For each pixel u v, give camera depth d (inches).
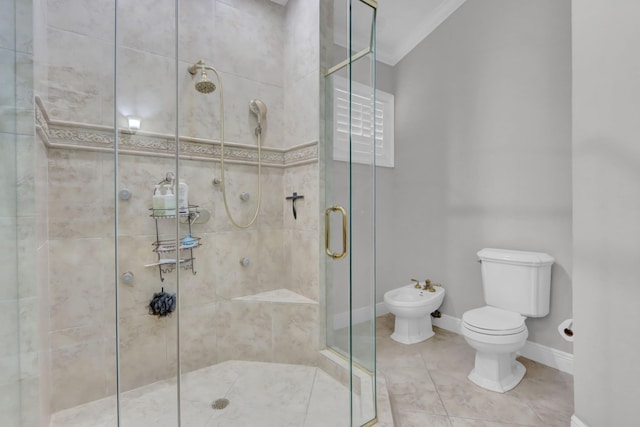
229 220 85.2
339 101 75.9
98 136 62.5
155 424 59.6
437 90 113.3
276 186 93.5
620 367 48.6
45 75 56.6
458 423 63.1
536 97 88.7
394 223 127.8
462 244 106.1
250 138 89.4
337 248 76.7
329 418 61.4
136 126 69.1
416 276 120.5
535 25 88.9
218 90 84.3
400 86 126.0
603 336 51.6
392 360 89.6
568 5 82.9
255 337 82.6
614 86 49.9
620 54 48.9
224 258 83.7
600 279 52.2
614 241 49.8
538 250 88.0
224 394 69.3
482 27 100.5
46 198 55.9
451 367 85.7
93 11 64.1
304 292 86.2
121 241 67.2
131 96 68.4
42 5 54.5
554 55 85.4
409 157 122.6
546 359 86.3
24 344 41.6
